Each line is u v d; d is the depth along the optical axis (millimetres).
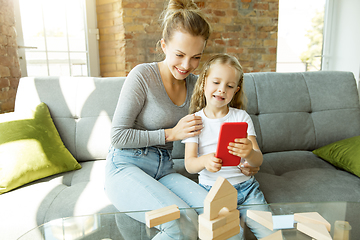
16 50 2236
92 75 3168
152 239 701
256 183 1196
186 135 1134
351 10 3455
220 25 3287
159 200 926
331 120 1729
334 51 3703
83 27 3055
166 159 1237
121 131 1124
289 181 1319
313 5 3643
